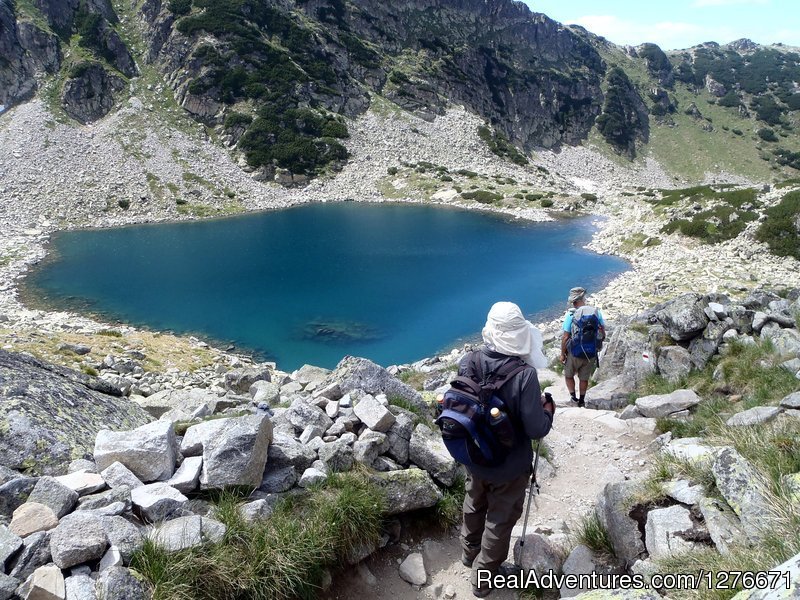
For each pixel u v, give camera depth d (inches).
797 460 195.8
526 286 1697.8
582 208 3122.5
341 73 4584.2
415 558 215.5
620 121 6530.5
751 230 1939.0
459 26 6220.5
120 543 161.0
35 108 3622.0
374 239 2477.9
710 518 181.8
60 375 324.8
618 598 149.6
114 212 2938.0
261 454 209.8
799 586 116.2
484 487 197.8
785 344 378.0
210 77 4045.3
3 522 174.7
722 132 6801.2
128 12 4702.3
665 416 364.8
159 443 204.8
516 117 5900.6
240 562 171.5
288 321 1402.6
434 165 3998.5
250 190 3464.6
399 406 299.6
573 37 7583.7
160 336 1230.9
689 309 438.9
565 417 394.3
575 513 258.7
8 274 1823.3
